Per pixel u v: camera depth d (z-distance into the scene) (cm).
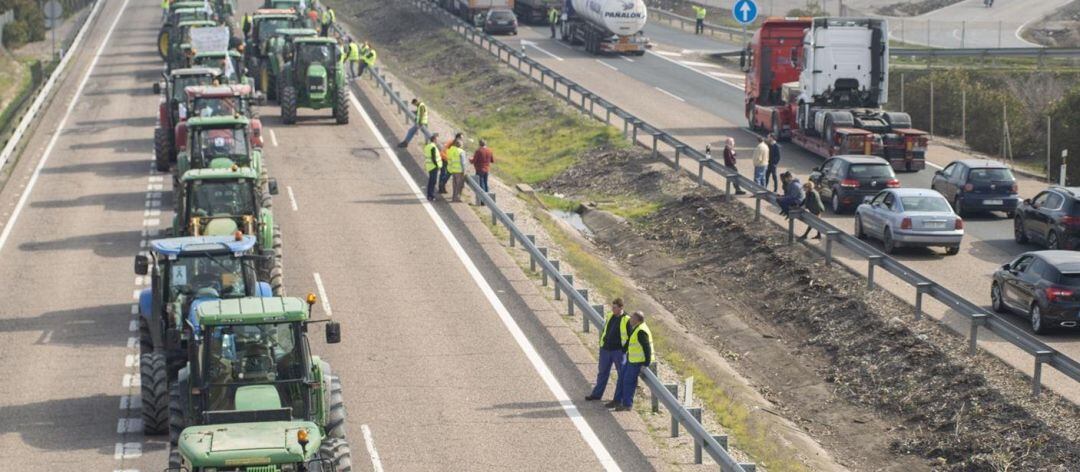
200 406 3006
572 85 10119
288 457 2592
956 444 4212
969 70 10838
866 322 5231
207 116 6097
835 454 4316
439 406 3875
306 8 12475
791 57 9025
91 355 4312
